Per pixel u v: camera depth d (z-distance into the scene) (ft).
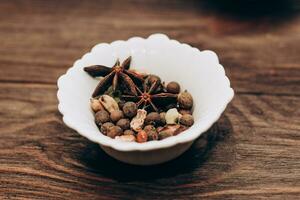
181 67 0.90
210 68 0.85
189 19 1.24
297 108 0.96
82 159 0.87
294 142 0.89
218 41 1.16
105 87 0.88
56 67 1.10
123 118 0.85
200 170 0.84
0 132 0.94
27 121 0.96
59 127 0.94
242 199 0.79
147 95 0.86
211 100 0.81
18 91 1.04
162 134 0.80
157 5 1.30
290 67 1.07
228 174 0.84
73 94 0.84
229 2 1.29
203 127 0.74
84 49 1.16
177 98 0.87
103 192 0.82
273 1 1.28
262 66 1.07
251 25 1.21
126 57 0.92
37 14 1.30
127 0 1.33
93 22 1.25
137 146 0.72
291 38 1.15
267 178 0.83
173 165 0.85
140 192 0.81
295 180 0.82
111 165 0.86
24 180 0.85
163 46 0.91
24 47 1.17
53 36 1.21
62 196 0.81
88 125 0.78
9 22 1.27
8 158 0.89
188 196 0.80
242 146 0.88
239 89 1.01
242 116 0.95
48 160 0.88
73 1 1.34
